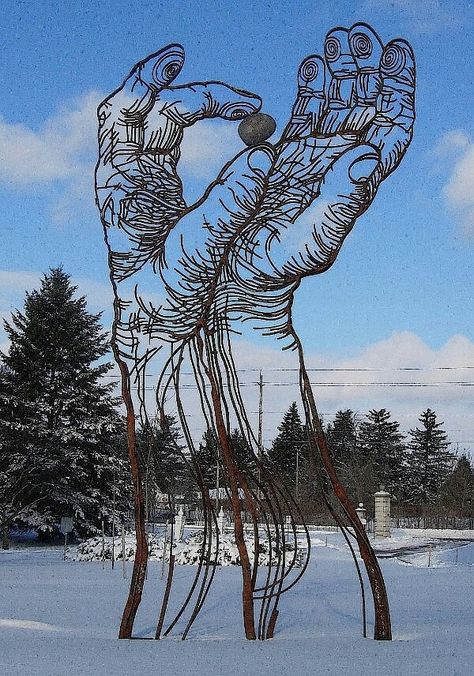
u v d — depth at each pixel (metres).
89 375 32.44
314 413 8.44
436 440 71.88
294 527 8.38
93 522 32.03
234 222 8.54
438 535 43.06
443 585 15.49
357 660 6.62
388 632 7.91
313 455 8.52
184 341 8.50
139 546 8.15
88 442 31.50
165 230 8.68
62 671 5.95
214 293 8.48
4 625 8.48
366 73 8.64
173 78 8.78
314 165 8.55
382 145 8.61
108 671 5.99
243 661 6.55
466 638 7.93
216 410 8.38
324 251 8.50
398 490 69.00
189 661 6.52
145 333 8.59
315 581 16.22
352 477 53.38
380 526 40.03
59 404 31.72
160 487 12.93
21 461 30.19
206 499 8.48
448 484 62.78
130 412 8.51
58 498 30.56
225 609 10.73
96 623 8.94
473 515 58.03
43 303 32.94
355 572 19.20
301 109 8.59
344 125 8.58
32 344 31.97
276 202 8.53
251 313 8.49
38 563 21.39
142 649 7.14
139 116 8.77
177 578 16.06
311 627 9.03
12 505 28.39
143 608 10.52
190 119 8.73
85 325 33.50
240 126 8.55
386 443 71.12
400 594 13.42
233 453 8.41
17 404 31.06
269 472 9.06
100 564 20.64
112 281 8.70
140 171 8.73
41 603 10.77
